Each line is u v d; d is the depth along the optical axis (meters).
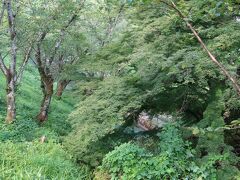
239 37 6.14
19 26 11.52
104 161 8.03
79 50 13.45
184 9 3.23
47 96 13.77
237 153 8.19
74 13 12.16
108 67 9.44
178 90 8.59
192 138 8.09
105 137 9.30
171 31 7.20
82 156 9.35
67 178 8.05
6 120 11.53
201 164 6.85
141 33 7.55
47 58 13.42
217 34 6.40
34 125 12.14
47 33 12.47
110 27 14.45
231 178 6.50
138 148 7.71
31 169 7.64
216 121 7.18
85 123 8.37
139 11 8.04
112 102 8.27
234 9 3.09
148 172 7.02
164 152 7.28
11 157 8.08
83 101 9.09
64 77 11.37
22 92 17.72
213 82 7.70
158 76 8.06
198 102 8.83
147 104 9.07
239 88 2.11
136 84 8.70
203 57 6.11
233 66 5.68
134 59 7.05
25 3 11.45
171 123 7.93
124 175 7.20
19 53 13.20
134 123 9.51
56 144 10.45
